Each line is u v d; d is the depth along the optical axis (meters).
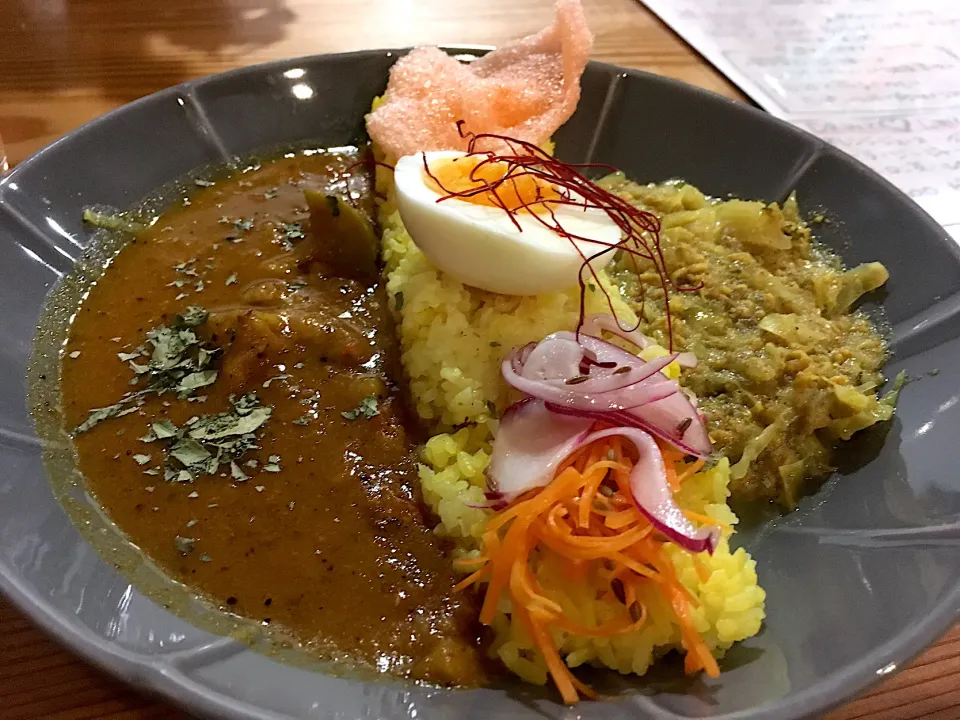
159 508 0.15
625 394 0.14
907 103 0.26
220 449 0.16
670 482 0.13
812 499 0.16
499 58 0.23
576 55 0.21
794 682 0.11
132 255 0.19
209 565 0.14
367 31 0.27
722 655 0.13
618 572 0.12
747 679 0.12
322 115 0.22
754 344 0.17
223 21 0.27
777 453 0.16
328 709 0.11
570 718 0.11
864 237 0.19
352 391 0.17
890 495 0.15
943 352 0.16
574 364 0.14
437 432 0.17
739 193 0.21
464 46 0.24
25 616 0.11
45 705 0.11
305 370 0.17
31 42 0.25
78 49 0.25
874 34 0.29
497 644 0.13
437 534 0.15
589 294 0.17
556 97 0.21
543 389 0.14
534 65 0.22
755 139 0.21
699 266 0.19
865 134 0.24
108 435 0.16
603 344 0.15
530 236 0.16
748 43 0.28
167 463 0.15
